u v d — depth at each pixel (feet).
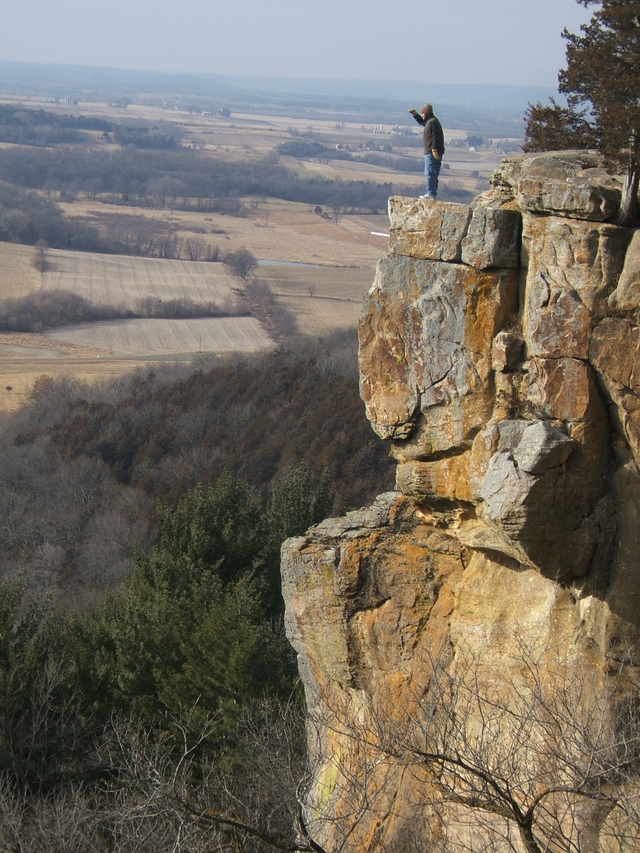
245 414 206.80
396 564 50.16
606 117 39.06
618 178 40.37
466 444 44.29
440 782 38.73
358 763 45.21
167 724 71.77
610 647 40.60
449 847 41.04
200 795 51.88
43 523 184.85
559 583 42.83
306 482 107.45
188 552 96.17
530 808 35.29
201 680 72.64
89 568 165.37
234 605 78.74
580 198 39.11
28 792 65.82
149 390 243.19
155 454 203.51
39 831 51.42
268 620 90.58
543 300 40.63
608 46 40.06
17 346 334.03
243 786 56.03
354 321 386.93
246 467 180.14
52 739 68.18
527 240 41.52
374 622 50.16
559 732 37.78
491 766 40.52
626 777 35.50
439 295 43.80
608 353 39.40
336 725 51.67
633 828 36.22
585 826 36.29
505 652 44.34
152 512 178.50
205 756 62.85
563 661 41.91
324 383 204.85
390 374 46.09
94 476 196.75
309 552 52.16
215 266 482.69
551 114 45.27
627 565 40.45
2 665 73.67
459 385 43.83
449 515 47.03
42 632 80.38
